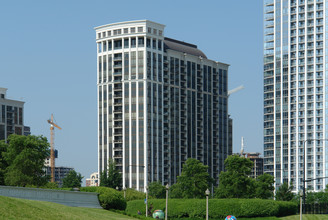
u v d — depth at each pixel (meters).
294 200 196.88
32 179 150.50
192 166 168.88
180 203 125.69
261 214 125.81
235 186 156.62
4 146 160.88
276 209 127.50
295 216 133.25
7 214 64.69
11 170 150.88
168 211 125.88
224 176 158.75
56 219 69.69
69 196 90.94
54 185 154.38
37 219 66.81
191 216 124.00
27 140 154.25
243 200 125.56
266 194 170.38
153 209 127.69
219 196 159.38
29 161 150.62
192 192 168.38
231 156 159.50
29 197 84.75
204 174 168.50
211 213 123.81
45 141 158.62
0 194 81.06
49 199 87.56
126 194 159.00
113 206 97.75
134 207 130.00
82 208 90.12
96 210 92.25
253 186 159.50
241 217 124.38
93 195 95.44
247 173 159.12
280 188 199.38
